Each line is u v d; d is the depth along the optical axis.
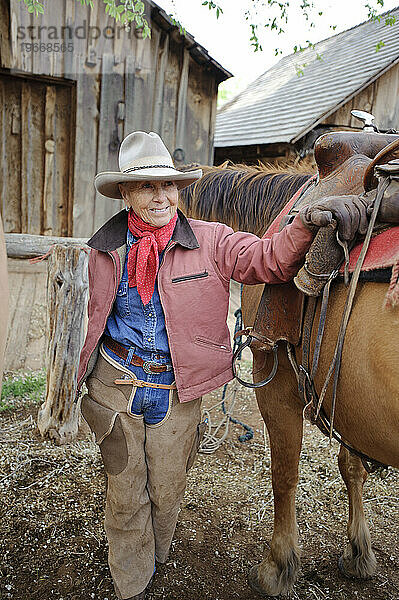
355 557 1.97
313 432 3.12
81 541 2.12
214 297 1.51
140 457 1.61
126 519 1.64
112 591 1.87
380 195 1.25
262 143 8.25
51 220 6.50
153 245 1.46
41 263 6.39
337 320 1.30
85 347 1.60
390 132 1.72
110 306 1.54
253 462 2.79
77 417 2.92
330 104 7.95
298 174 1.89
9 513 2.27
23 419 3.15
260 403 1.80
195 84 6.71
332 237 1.29
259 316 1.58
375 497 2.47
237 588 1.91
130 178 1.41
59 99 6.22
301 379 1.50
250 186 1.97
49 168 6.36
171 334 1.50
